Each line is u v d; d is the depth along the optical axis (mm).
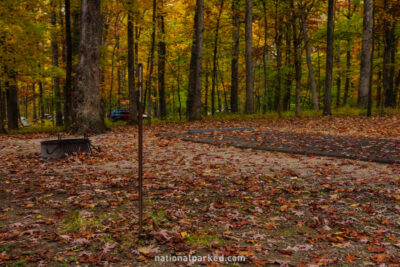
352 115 19078
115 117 33312
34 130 19062
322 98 37594
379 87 28547
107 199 5266
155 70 27922
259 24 25328
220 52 28328
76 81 15156
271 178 6363
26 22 17266
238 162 8016
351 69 27391
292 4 20984
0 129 17531
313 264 3049
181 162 8227
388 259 3121
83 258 3217
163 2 21219
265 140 11117
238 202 5066
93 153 9664
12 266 3068
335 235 3756
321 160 7906
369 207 4527
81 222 4133
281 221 4246
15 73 19109
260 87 32906
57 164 8297
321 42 25719
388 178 5996
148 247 3449
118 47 30781
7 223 4203
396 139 10320
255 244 3537
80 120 15078
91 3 14922
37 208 4844
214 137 12516
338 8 27344
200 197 5340
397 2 17672
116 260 3201
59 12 21312
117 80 34875
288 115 21797
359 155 7914
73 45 20172
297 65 21547
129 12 18453
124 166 7922
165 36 22625
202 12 19922
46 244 3564
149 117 19312
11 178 6805
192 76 23328
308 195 5301
